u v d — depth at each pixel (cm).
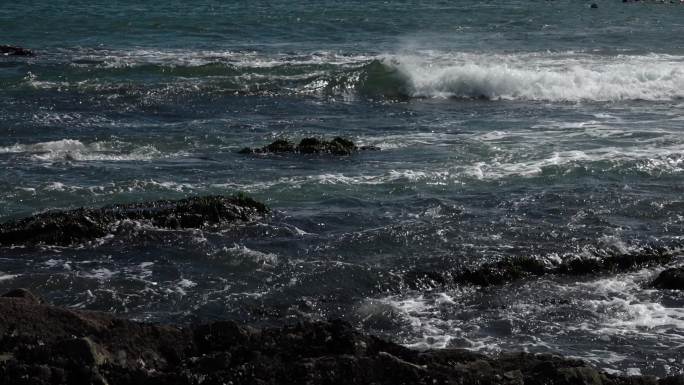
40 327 1669
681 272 2444
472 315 2256
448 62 6694
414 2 11762
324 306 2298
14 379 1485
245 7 10950
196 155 3944
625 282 2478
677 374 1927
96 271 2497
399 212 3030
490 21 9731
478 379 1608
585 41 7912
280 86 5809
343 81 5834
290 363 1583
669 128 4444
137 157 3900
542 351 2036
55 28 8944
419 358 1683
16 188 3309
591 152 3847
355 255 2627
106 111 4994
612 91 5625
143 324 1723
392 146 4091
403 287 2423
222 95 5538
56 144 4062
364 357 1600
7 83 5788
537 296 2380
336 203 3148
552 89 5666
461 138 4247
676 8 11088
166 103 5250
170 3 11444
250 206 2967
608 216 2973
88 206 3138
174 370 1600
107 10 10525
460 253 2617
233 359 1616
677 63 6538
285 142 3991
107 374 1541
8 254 2617
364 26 9225
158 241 2712
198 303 2298
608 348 2062
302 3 11494
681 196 3191
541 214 2991
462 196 3222
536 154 3838
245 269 2519
